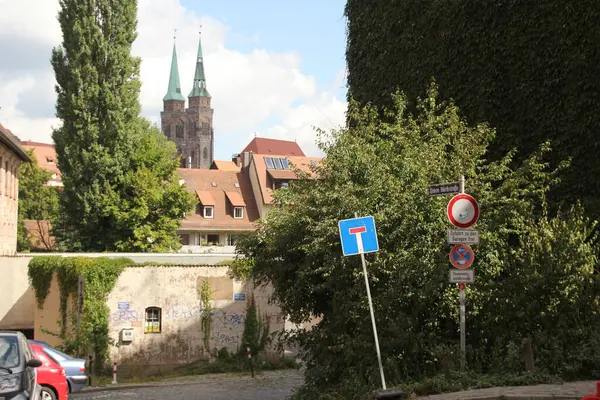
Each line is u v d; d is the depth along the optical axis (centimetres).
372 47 2553
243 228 8919
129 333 3416
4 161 5059
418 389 1351
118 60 5712
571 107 1889
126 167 5819
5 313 4356
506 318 1441
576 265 1450
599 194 1830
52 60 5750
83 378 2245
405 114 2370
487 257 1559
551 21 1936
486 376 1355
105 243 5816
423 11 2333
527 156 1986
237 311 3644
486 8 2105
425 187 1595
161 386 2975
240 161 11362
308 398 1702
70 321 3447
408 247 1598
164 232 5934
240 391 2633
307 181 1866
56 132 5759
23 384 1191
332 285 1708
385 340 1502
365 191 1634
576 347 1386
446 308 1541
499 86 2067
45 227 8319
